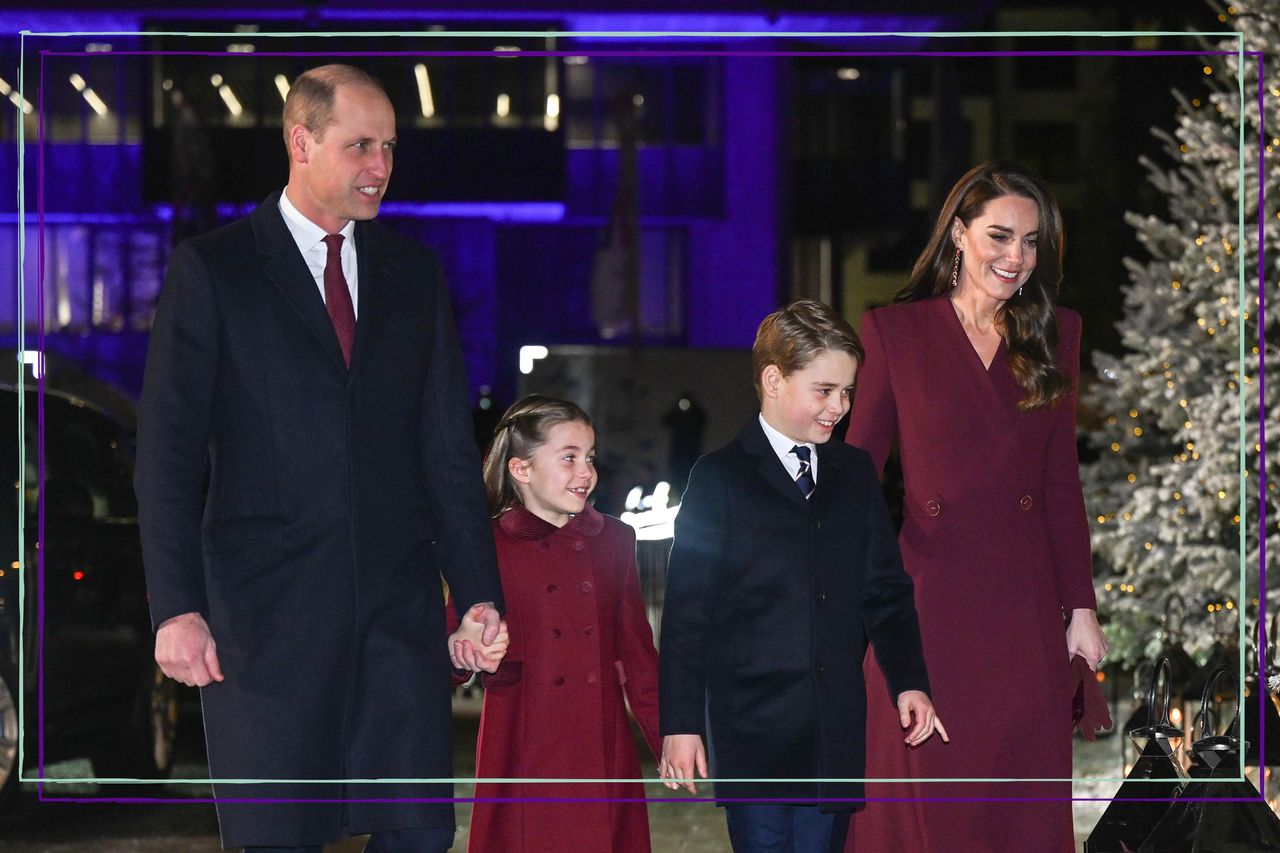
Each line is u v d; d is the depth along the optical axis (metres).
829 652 12.40
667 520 55.16
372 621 11.05
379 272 11.34
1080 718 13.16
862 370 13.11
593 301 91.94
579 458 12.75
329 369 11.05
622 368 63.56
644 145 92.25
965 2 81.12
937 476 12.84
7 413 19.67
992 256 12.59
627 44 86.69
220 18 78.38
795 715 12.33
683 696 12.30
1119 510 31.22
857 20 81.25
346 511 11.02
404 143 83.12
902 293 13.25
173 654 10.63
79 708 20.22
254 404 10.99
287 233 11.15
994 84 137.62
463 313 85.75
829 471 12.59
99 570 20.64
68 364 30.55
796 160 92.75
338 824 11.02
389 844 11.38
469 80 82.75
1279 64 27.09
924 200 95.62
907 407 12.93
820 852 12.56
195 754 25.00
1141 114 82.25
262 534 10.96
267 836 10.85
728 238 92.88
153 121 79.31
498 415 60.09
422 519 11.43
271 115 78.81
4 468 19.42
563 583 12.75
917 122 93.00
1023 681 12.75
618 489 63.19
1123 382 29.75
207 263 11.00
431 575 11.41
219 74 78.62
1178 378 28.11
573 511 12.77
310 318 11.05
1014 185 12.66
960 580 12.78
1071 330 12.95
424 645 11.18
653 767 24.72
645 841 12.86
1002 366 12.87
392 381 11.23
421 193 83.56
